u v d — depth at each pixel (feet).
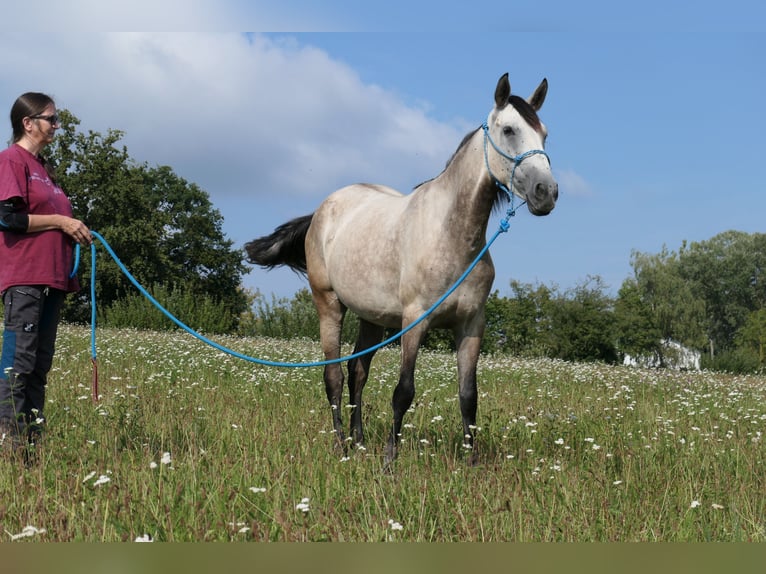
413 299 19.56
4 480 14.66
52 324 19.15
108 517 12.35
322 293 24.84
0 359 18.15
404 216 20.44
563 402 31.86
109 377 32.17
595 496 14.56
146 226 162.81
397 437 19.57
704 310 280.51
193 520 12.24
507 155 17.93
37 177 18.43
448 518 13.05
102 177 161.17
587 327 114.32
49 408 22.66
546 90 19.30
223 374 35.58
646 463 18.15
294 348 60.23
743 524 13.67
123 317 94.68
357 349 23.86
